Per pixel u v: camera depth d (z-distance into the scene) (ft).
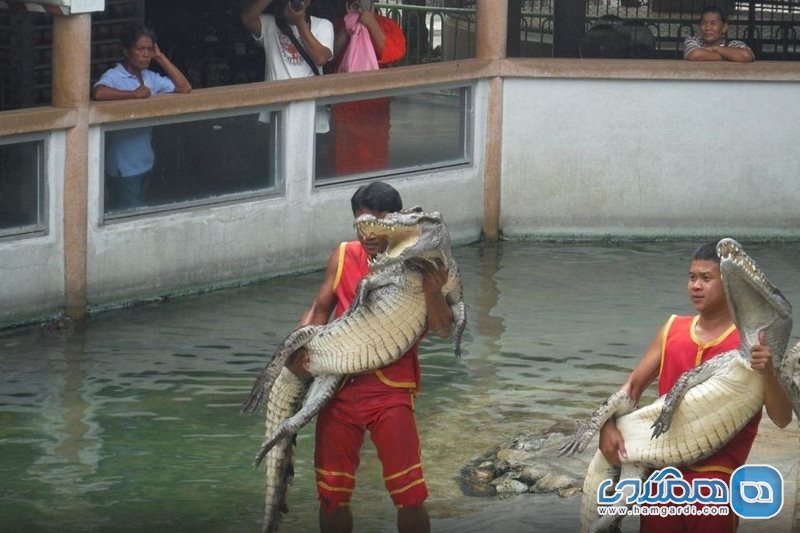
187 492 36.27
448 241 29.48
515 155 66.44
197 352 48.93
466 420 41.70
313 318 31.60
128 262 54.39
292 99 58.70
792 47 86.63
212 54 69.87
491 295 56.85
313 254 60.75
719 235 67.62
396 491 30.48
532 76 65.46
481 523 32.99
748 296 26.17
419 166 64.23
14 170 50.72
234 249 57.77
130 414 42.42
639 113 66.33
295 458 39.14
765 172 67.36
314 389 30.50
